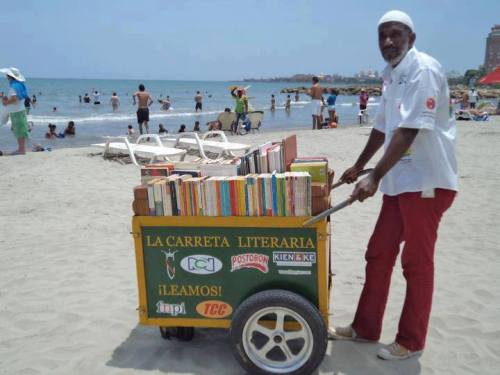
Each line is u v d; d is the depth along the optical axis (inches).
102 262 190.9
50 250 203.8
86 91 2839.6
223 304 117.0
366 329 127.7
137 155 416.8
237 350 111.1
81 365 122.0
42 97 2064.5
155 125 984.9
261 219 110.2
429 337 133.3
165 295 119.0
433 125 103.0
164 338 133.5
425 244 112.2
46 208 265.4
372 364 120.3
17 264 188.9
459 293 160.1
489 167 366.9
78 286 169.3
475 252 198.1
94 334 137.6
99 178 337.4
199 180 112.8
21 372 119.4
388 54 109.2
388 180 115.0
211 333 137.0
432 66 105.1
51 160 390.3
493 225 232.8
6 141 681.6
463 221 239.5
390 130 111.1
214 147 416.8
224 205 111.9
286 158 125.1
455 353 125.4
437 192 110.2
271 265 112.5
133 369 119.8
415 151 109.0
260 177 110.0
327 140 521.3
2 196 289.4
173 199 113.9
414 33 110.4
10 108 416.5
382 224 120.7
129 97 2273.6
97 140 724.7
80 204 273.3
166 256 116.9
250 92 3651.6
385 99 118.0
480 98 2568.9
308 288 112.0
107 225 237.0
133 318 146.6
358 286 167.5
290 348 122.7
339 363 120.9
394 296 158.4
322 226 108.1
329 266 128.0
